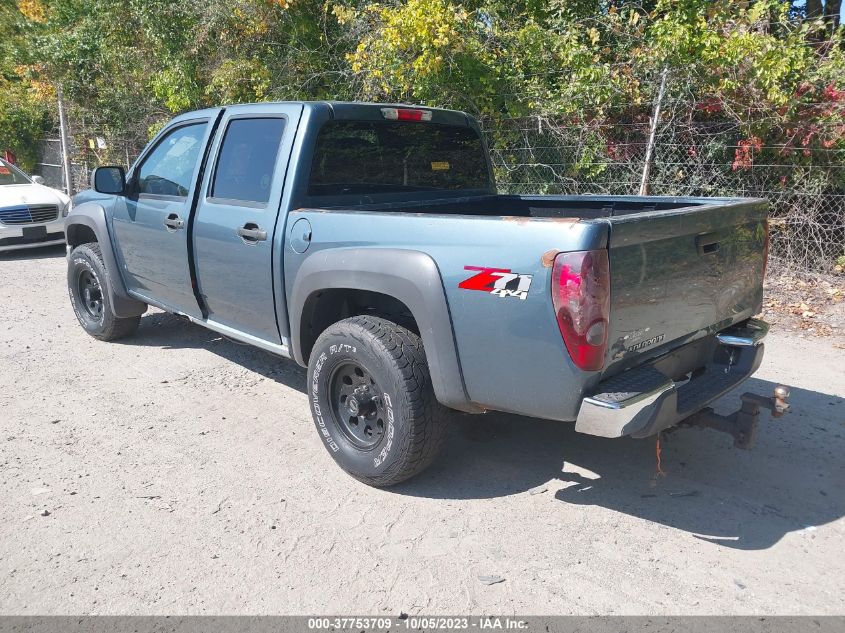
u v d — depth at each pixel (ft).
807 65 24.18
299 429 14.30
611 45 28.89
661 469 12.54
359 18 30.68
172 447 13.48
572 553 10.08
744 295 12.17
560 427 14.34
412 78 27.71
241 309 14.44
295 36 34.99
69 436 13.93
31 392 16.22
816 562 9.87
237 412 15.15
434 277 10.36
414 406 10.85
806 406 15.16
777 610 8.89
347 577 9.58
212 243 14.57
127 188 17.46
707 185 25.53
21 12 57.36
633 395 9.30
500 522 10.89
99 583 9.49
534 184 28.19
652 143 24.88
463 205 15.79
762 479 12.19
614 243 9.14
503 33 27.89
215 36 36.45
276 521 10.94
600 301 9.05
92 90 48.06
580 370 9.26
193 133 15.66
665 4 26.45
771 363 17.85
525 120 27.55
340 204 13.46
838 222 24.43
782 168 24.64
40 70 48.34
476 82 27.27
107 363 18.25
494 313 9.84
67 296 25.66
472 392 10.49
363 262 11.22
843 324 20.61
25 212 31.91
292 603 9.08
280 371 17.67
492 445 13.53
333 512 11.20
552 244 9.20
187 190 15.49
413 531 10.65
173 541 10.43
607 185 26.96
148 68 42.83
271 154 13.46
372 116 13.71
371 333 11.13
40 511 11.21
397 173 14.52
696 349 11.50
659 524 10.80
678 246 10.28
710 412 11.07
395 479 11.46
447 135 15.47
